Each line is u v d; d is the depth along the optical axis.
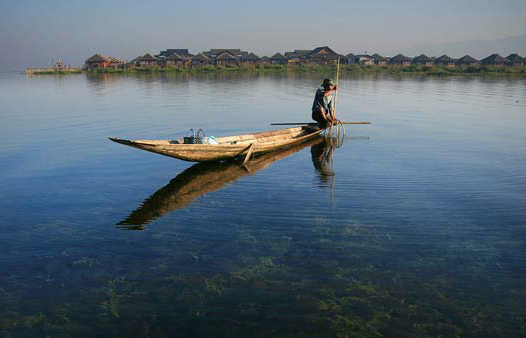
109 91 47.06
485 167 14.65
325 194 11.59
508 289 6.86
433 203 10.86
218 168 14.47
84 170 14.18
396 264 7.64
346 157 16.33
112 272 7.35
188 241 8.58
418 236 8.84
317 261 7.73
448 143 19.20
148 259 7.81
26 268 7.50
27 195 11.57
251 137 17.62
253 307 6.33
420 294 6.69
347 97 41.69
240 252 8.07
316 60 126.50
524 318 6.12
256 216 9.95
